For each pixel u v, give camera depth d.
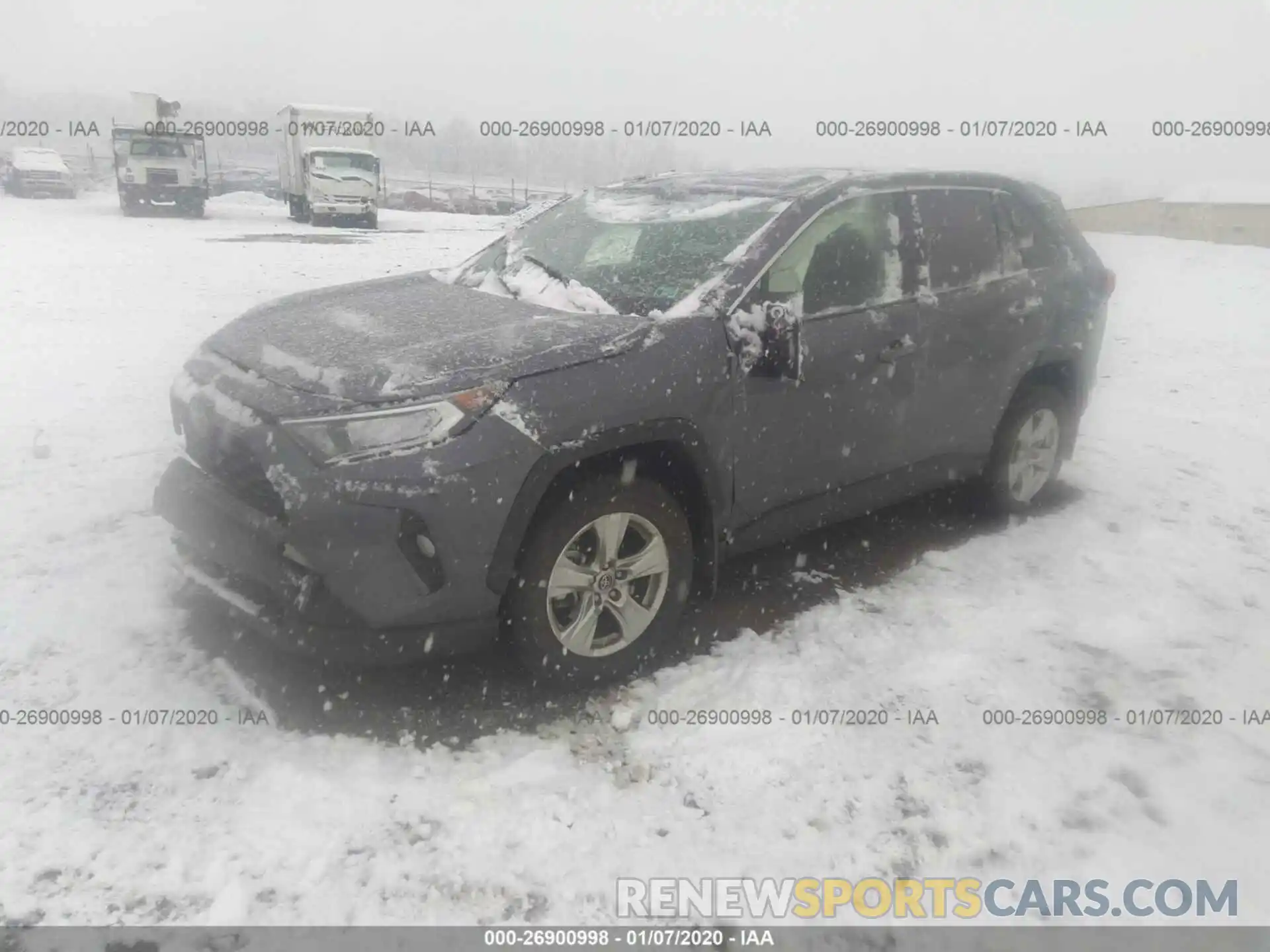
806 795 2.81
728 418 3.36
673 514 3.30
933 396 4.18
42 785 2.65
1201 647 3.70
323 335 3.38
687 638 3.64
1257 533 4.89
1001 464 4.75
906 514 4.99
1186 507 5.25
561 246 4.20
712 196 4.08
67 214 26.05
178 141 27.08
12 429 5.67
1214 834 2.69
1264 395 8.02
